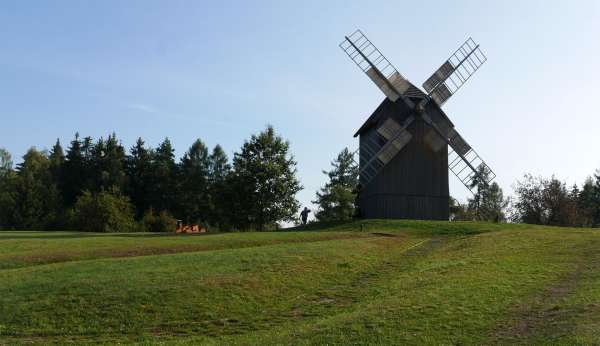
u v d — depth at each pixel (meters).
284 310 26.97
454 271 31.92
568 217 83.00
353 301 28.11
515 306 23.59
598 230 49.22
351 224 54.62
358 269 34.66
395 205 57.69
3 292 27.66
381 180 57.69
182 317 25.52
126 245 41.91
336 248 39.53
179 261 34.34
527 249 38.19
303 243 42.91
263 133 78.81
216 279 30.12
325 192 95.62
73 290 27.86
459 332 20.61
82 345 22.42
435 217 58.53
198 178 124.75
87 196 94.62
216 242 44.19
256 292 28.88
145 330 24.20
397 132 57.94
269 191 76.75
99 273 30.98
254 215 76.31
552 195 84.75
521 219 89.06
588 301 22.84
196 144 134.50
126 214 93.75
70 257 37.12
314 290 30.11
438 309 23.61
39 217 107.81
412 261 37.53
